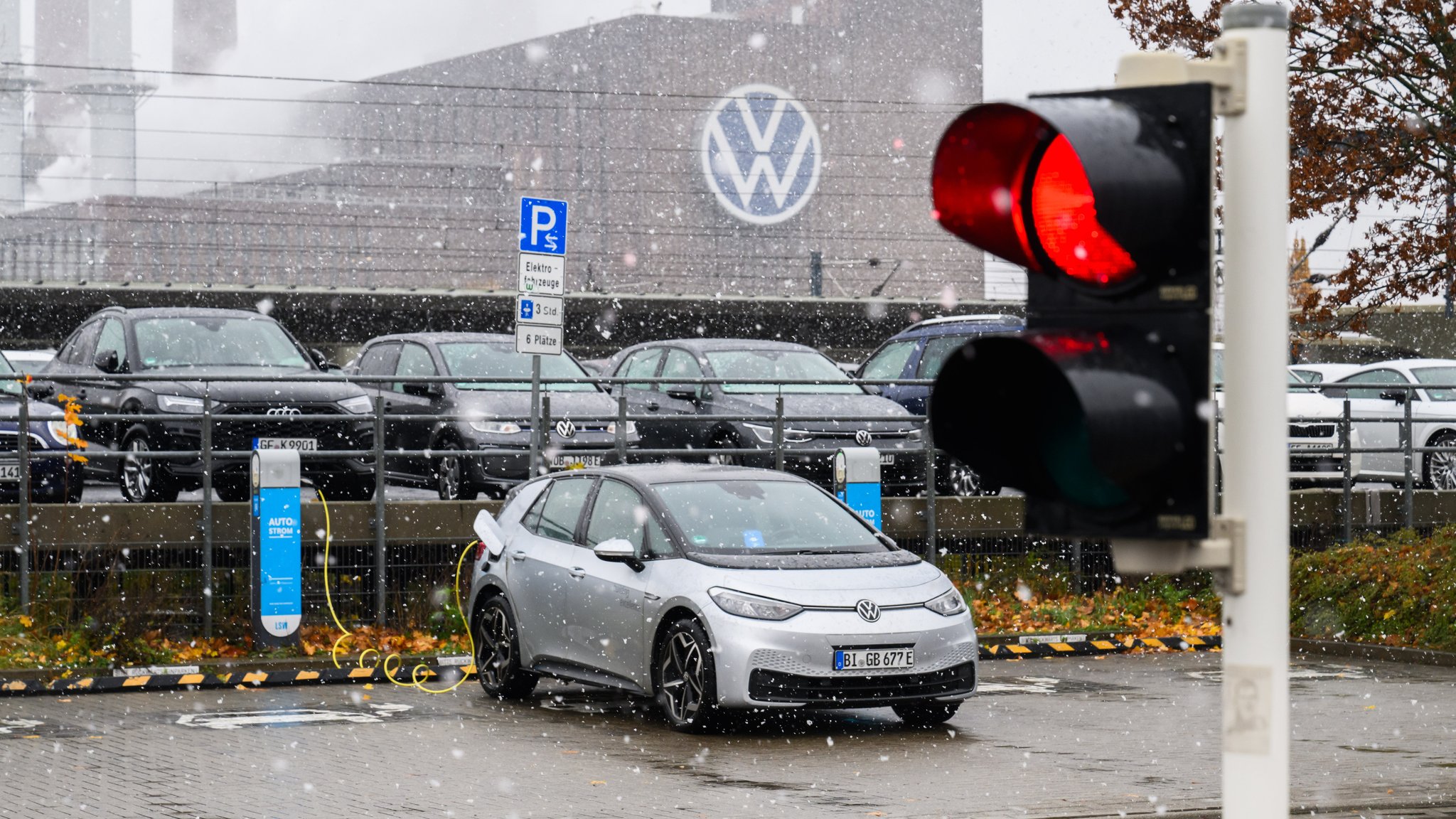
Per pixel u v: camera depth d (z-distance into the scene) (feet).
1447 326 252.01
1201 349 14.30
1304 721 58.90
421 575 79.82
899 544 90.94
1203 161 14.20
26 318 361.51
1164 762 49.52
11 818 41.06
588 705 62.28
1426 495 102.68
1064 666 75.82
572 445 85.87
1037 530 14.94
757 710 53.67
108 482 86.12
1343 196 83.35
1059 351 14.34
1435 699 65.10
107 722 57.93
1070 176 14.98
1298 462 104.94
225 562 77.00
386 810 42.01
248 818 41.04
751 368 95.50
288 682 68.69
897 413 91.50
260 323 88.07
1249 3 14.58
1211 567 14.39
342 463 79.92
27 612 71.31
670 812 41.68
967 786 45.27
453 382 80.48
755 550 56.54
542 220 74.95
